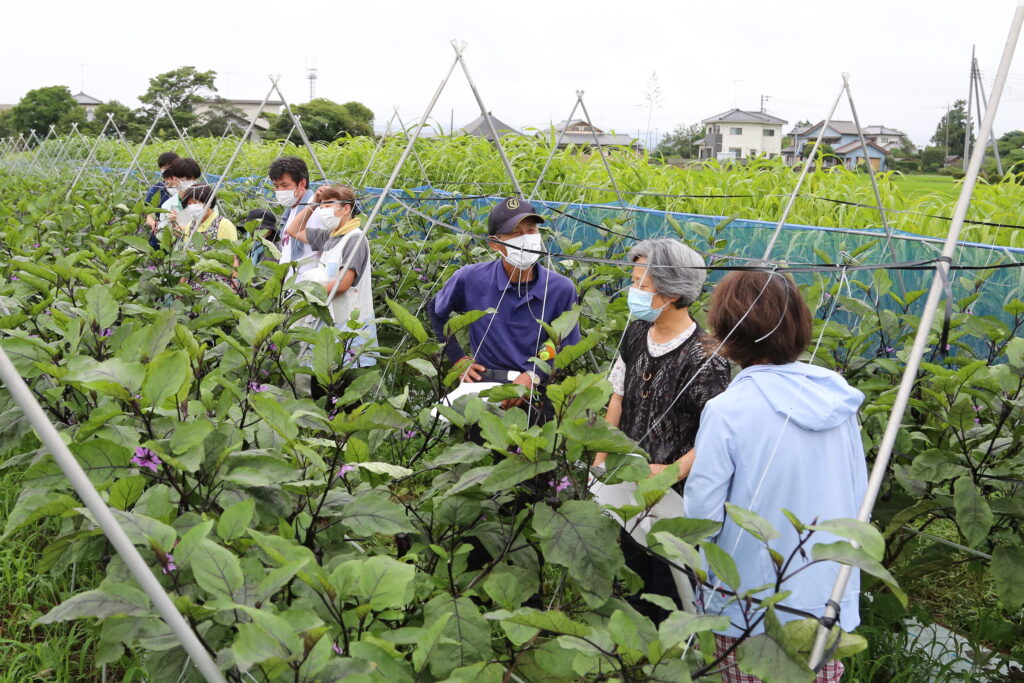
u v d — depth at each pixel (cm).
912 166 4178
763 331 220
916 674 308
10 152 2330
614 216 638
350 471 232
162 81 6788
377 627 190
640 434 294
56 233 625
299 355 375
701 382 276
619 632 167
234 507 179
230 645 191
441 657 201
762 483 214
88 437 232
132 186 1104
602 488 285
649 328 303
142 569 152
